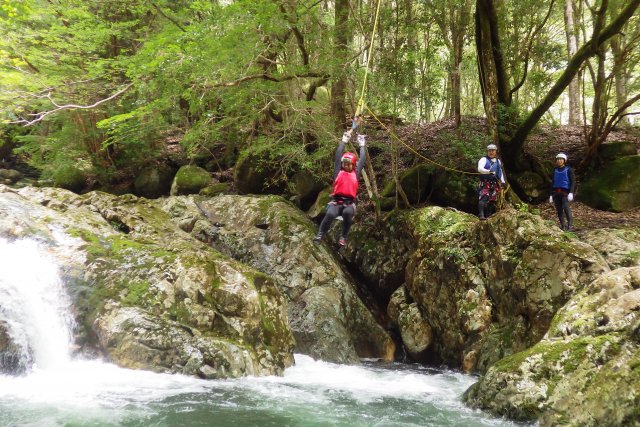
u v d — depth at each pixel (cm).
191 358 725
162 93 1045
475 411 624
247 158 1420
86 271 835
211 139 1380
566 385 548
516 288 849
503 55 1243
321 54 1153
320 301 1012
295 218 1206
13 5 1109
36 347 721
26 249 841
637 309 564
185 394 641
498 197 1015
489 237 931
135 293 803
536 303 817
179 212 1274
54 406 571
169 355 732
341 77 1135
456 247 972
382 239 1171
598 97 1273
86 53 1439
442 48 1415
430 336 988
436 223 1048
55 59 1380
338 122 1266
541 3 1248
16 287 753
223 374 726
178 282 802
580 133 1542
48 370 711
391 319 1075
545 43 1351
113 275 831
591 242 936
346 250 1211
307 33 1176
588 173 1290
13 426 506
